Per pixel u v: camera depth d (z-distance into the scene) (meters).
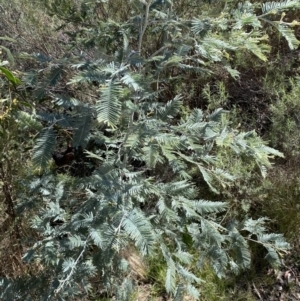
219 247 2.26
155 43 2.91
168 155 1.68
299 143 2.94
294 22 1.78
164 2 1.99
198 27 1.74
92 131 2.18
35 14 3.23
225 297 2.77
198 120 2.08
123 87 1.80
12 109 2.18
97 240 1.89
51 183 2.25
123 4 3.06
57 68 1.83
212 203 2.21
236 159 2.82
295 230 2.96
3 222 2.52
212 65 3.16
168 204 2.13
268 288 2.87
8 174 2.41
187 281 2.49
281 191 2.93
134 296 2.67
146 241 1.76
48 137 1.72
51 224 2.58
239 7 1.94
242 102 3.41
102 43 2.13
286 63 3.29
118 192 1.92
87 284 2.31
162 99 3.24
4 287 2.17
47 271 2.28
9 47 3.21
